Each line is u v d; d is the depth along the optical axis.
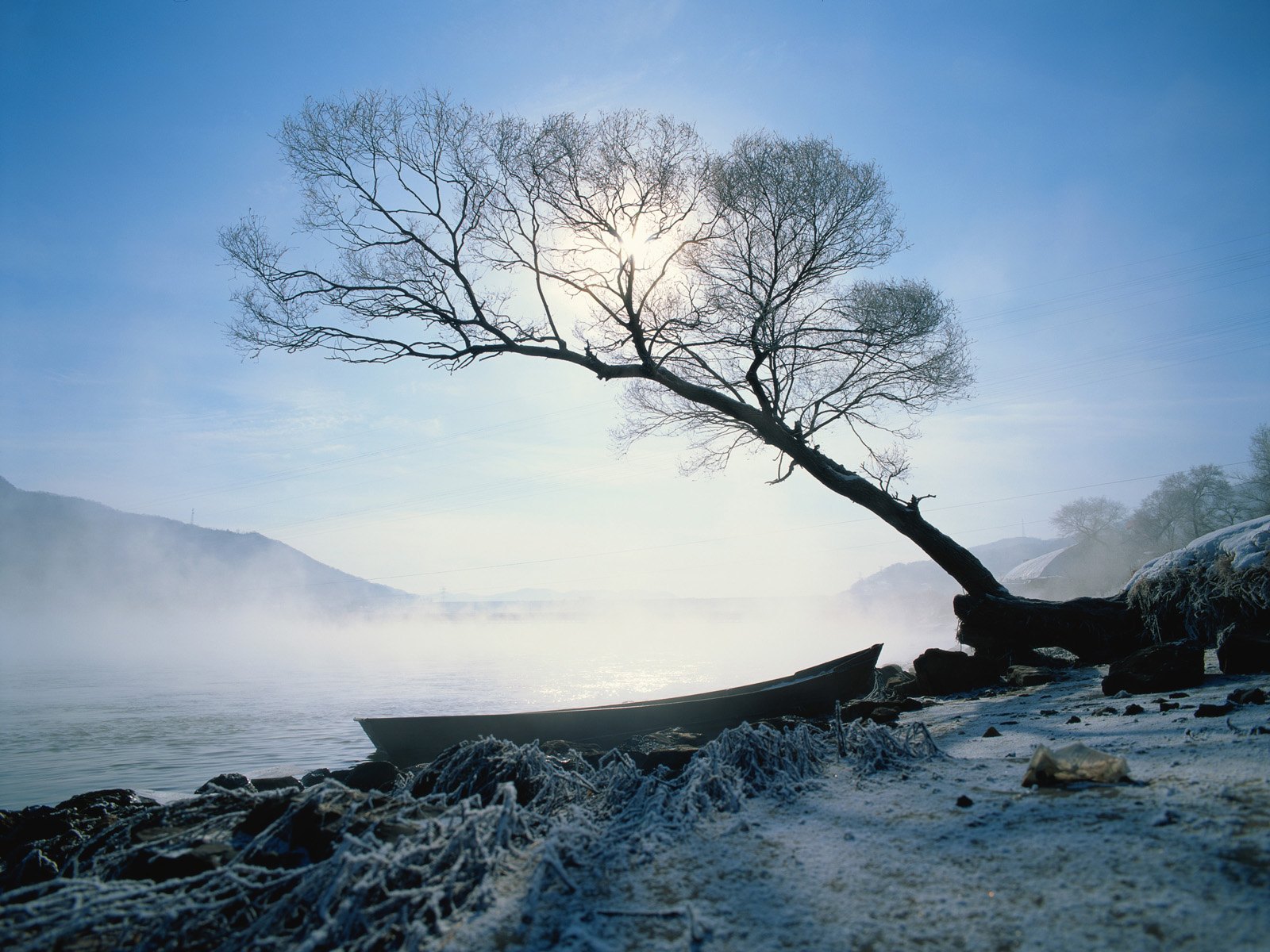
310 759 12.89
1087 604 12.20
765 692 9.47
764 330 14.03
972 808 3.38
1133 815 3.00
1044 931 2.08
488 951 2.23
